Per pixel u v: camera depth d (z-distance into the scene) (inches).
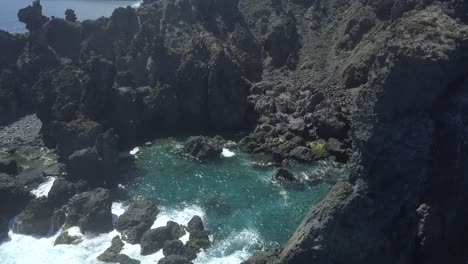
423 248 2507.4
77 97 4328.3
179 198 3686.0
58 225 3420.3
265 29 5580.7
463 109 2679.6
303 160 4173.2
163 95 4702.3
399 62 2496.3
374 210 2532.0
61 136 4040.4
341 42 5123.0
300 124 4446.4
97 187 3816.4
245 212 3511.3
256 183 3878.0
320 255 2591.0
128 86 4874.5
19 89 5054.1
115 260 3056.1
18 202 3580.2
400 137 2546.8
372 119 2554.1
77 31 5364.2
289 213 3494.1
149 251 3147.1
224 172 4040.4
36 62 5064.0
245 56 5187.0
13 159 4020.7
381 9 4968.0
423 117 2568.9
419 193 2551.7
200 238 3191.4
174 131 4766.2
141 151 4389.8
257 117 4702.3
